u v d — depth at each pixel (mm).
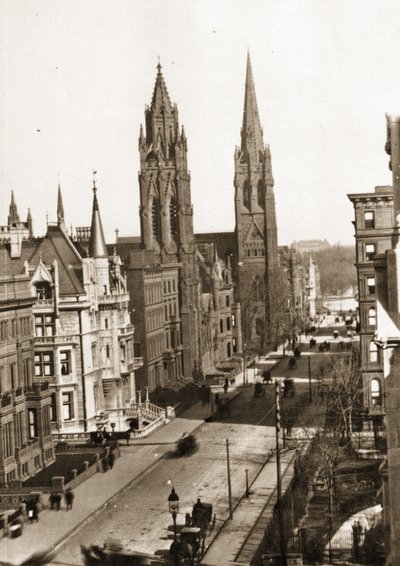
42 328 100250
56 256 104625
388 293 26328
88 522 68688
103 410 107688
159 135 167125
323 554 50812
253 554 56938
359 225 98250
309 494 69000
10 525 66312
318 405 112812
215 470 85062
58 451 92375
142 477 84188
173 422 113000
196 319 154000
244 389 138875
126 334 111000
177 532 64438
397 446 26656
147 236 165250
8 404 79062
